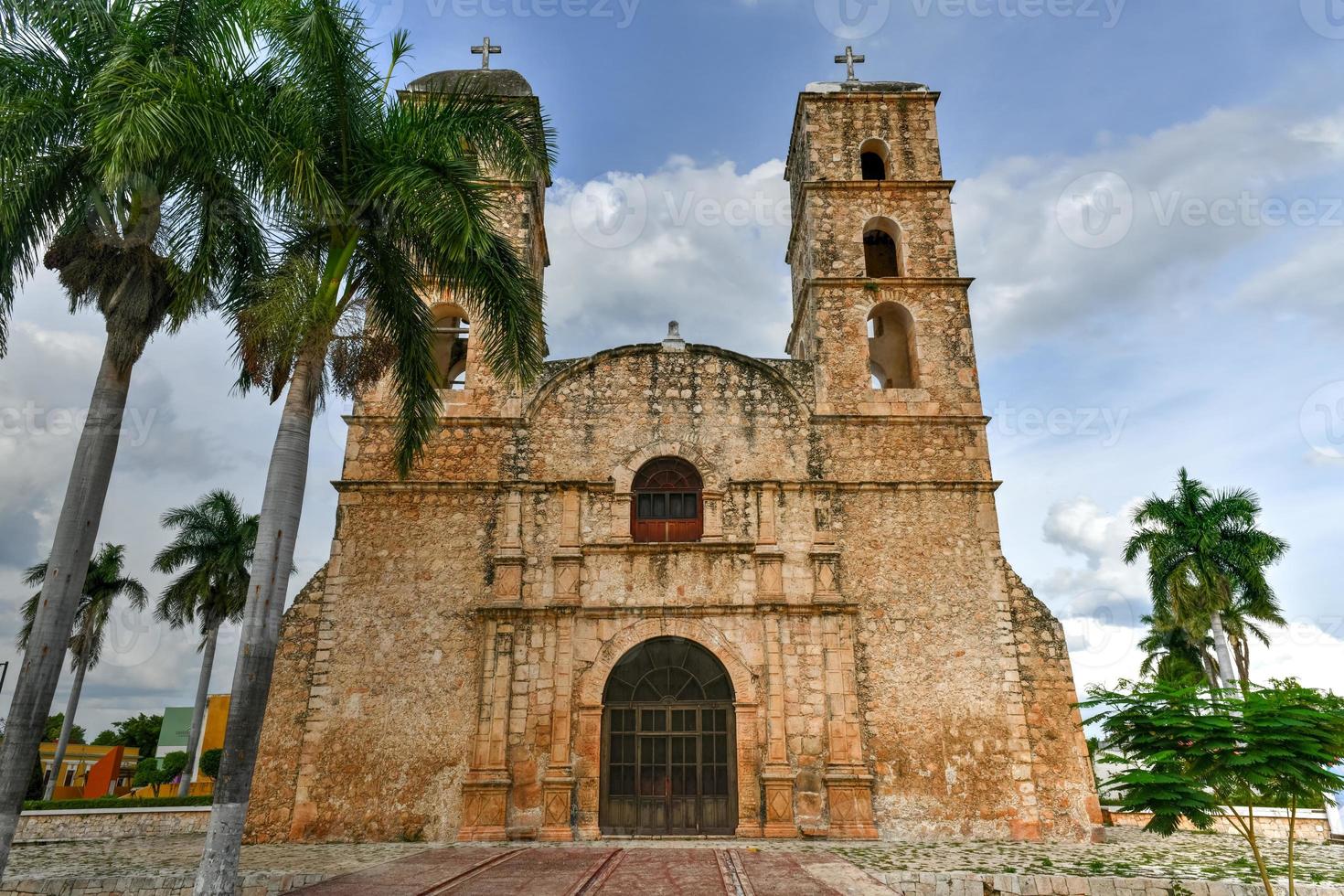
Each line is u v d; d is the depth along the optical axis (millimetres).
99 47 13648
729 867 13602
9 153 12422
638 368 22750
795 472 21875
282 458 13062
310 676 19578
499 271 15258
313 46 13578
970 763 19312
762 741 19406
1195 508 31500
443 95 15969
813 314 23797
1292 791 12586
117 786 54125
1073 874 14250
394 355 15562
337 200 13641
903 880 13977
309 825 18406
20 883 13945
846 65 27500
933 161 25688
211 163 13016
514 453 21797
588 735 19297
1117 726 13883
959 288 23969
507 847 16953
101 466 13094
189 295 13383
